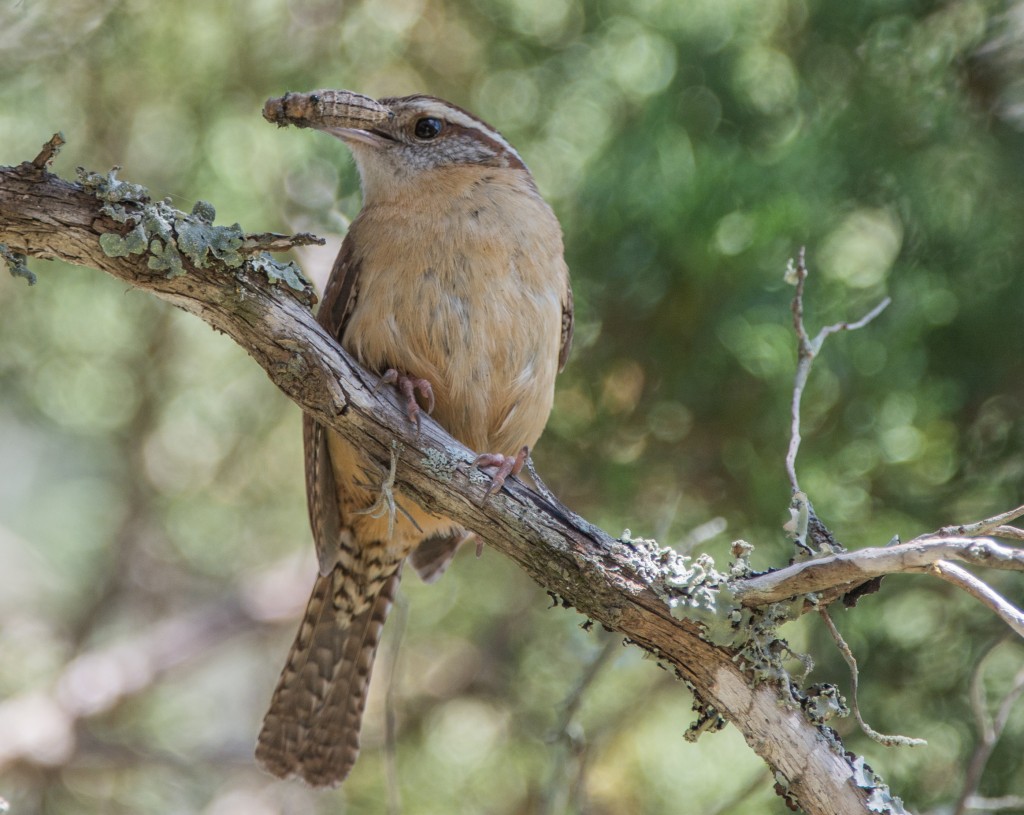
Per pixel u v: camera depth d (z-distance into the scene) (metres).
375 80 9.98
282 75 9.73
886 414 8.49
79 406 10.96
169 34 9.62
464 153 7.49
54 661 12.38
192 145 9.84
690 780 9.12
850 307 8.55
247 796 11.24
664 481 9.11
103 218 5.50
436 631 10.67
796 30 8.83
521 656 10.09
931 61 8.69
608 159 8.80
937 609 8.65
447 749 10.08
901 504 8.60
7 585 12.77
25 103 9.64
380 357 7.14
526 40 9.47
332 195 9.66
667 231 8.58
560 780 7.68
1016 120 8.73
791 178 8.47
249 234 5.71
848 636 8.49
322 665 8.54
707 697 5.66
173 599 12.39
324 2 9.71
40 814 11.12
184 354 10.88
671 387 8.96
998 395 8.61
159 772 11.35
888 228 8.83
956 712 8.33
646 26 9.00
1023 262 8.49
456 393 7.15
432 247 7.14
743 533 8.95
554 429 9.41
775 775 5.54
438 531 8.10
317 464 7.39
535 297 7.25
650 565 5.73
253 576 12.34
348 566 8.27
